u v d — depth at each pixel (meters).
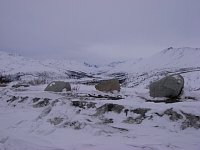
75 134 9.23
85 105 12.12
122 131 9.23
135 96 16.42
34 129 10.15
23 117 12.47
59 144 8.17
